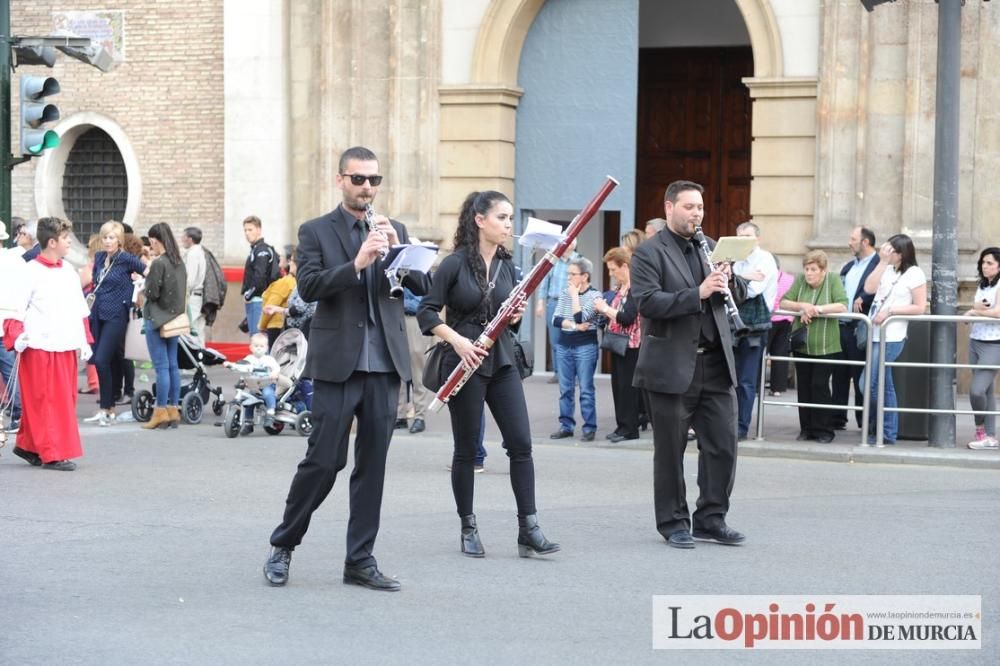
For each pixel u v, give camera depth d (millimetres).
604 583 7633
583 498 10289
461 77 18359
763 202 17031
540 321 18953
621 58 18031
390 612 7020
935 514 9648
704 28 19922
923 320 12484
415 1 18516
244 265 19500
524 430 8242
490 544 8625
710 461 8672
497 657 6262
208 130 20047
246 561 8133
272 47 19203
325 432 7332
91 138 21016
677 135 20375
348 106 18891
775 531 9039
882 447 12492
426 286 7523
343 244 7367
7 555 8281
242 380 13555
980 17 15898
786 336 13750
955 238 12609
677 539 8531
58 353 11352
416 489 10609
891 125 16391
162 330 13852
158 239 13883
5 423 14000
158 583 7602
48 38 13773
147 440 13172
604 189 8172
